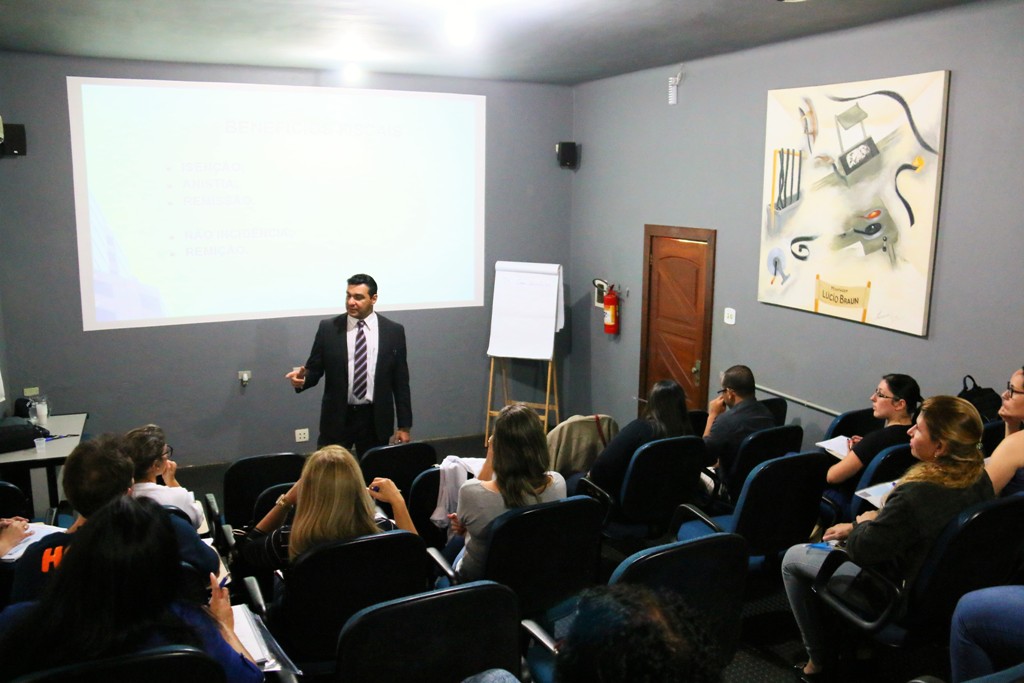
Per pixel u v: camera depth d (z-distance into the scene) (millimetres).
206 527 2836
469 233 6500
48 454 4258
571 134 6703
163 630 1478
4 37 4445
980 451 2260
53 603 1418
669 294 5684
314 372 4566
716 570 2109
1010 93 3312
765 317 4812
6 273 5207
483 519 2541
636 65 5441
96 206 5383
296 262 6008
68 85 5184
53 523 3666
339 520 2279
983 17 3391
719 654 936
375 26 4062
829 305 4301
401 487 3629
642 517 3344
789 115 4461
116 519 1448
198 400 5855
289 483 3336
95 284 5453
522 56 5059
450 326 6574
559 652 916
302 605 2203
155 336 5672
